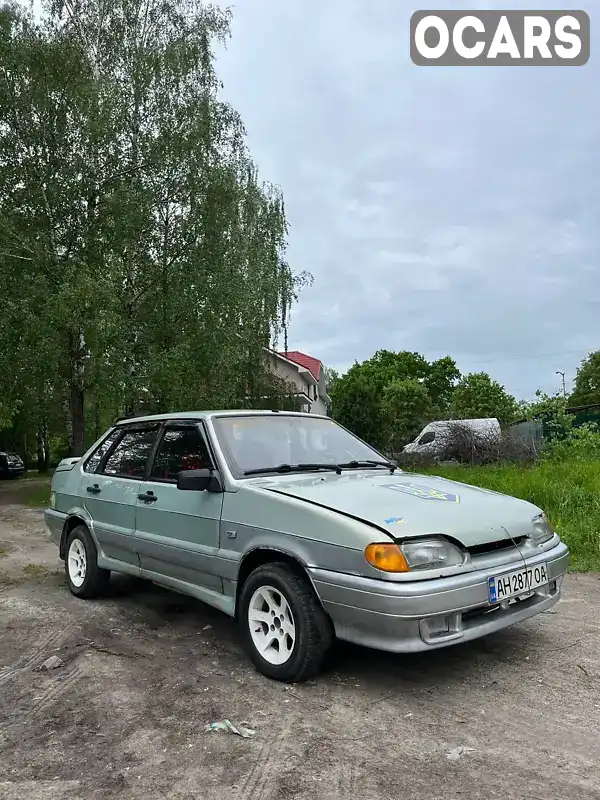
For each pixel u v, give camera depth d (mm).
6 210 16234
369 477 4395
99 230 16359
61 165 16359
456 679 3666
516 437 17219
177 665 4016
